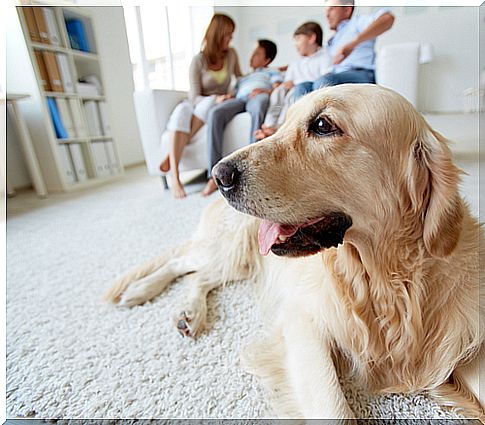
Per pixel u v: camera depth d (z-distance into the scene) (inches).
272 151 26.1
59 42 107.9
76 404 27.0
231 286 44.6
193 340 33.6
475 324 24.0
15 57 98.3
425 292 25.2
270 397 26.4
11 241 64.7
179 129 89.4
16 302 42.9
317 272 30.5
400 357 26.2
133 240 62.2
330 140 24.9
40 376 30.2
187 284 45.1
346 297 27.7
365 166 24.7
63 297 43.7
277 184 25.2
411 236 25.2
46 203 93.1
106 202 90.7
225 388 27.5
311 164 25.3
